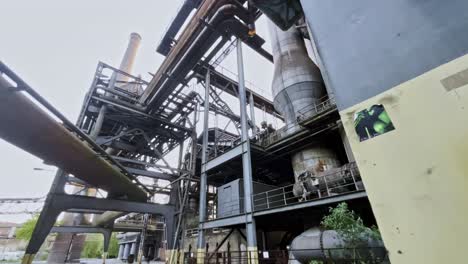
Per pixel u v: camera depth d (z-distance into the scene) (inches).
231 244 587.8
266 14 182.4
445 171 51.5
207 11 382.3
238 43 663.1
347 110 78.2
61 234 954.7
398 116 64.1
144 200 558.6
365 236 232.8
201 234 532.4
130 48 1261.1
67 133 285.1
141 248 813.2
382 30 76.7
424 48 64.4
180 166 677.9
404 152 60.0
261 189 541.3
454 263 45.8
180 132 722.8
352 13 88.3
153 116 636.7
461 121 51.7
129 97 616.7
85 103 545.3
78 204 430.9
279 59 631.2
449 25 61.5
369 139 69.3
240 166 687.7
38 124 248.2
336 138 526.6
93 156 342.0
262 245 574.6
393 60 70.5
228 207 533.0
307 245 338.0
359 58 80.4
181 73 504.7
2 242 2039.9
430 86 59.6
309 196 420.2
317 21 101.6
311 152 522.6
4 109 218.2
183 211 562.6
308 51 687.1
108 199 474.3
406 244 54.2
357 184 345.7
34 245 361.1
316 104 532.1
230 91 851.4
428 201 52.7
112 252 1974.7
